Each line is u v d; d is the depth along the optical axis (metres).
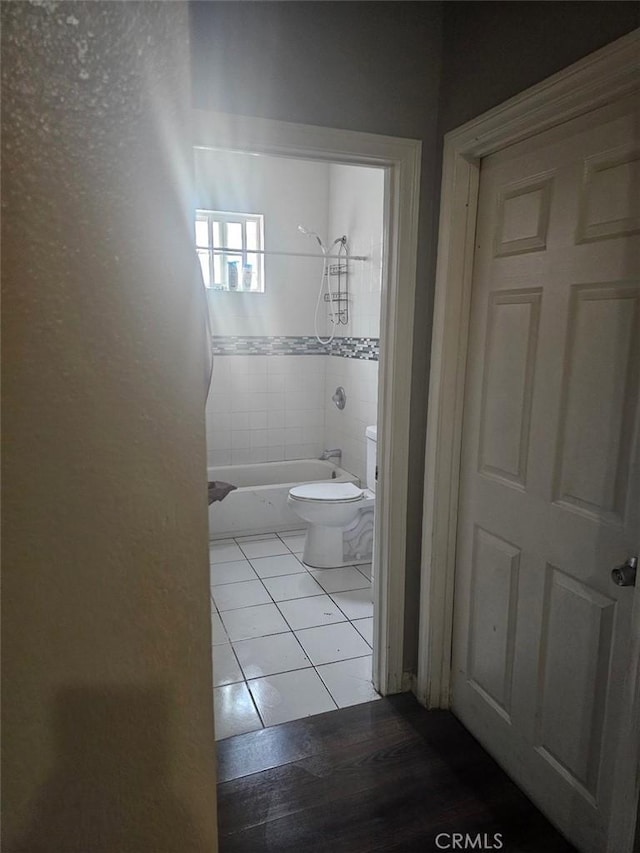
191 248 0.41
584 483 1.45
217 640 2.53
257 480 4.17
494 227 1.75
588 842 1.49
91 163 0.37
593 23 1.30
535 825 1.61
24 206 0.35
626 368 1.31
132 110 0.37
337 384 4.16
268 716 2.05
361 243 3.65
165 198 0.39
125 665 0.43
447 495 1.98
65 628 0.40
